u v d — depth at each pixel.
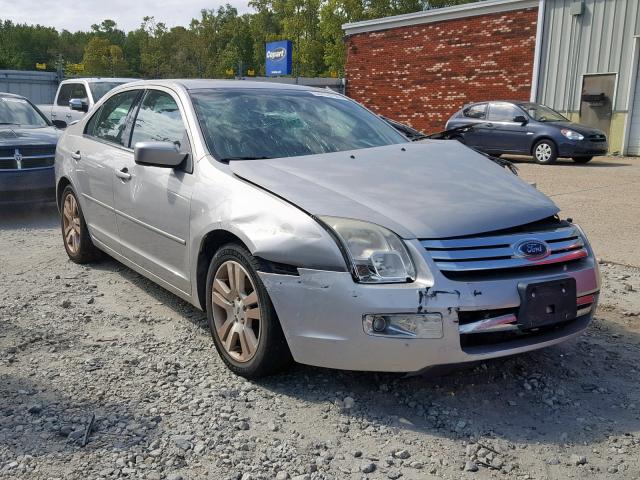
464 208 3.37
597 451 2.96
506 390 3.53
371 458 2.89
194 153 4.14
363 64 26.11
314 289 3.18
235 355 3.69
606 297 5.20
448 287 3.05
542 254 3.30
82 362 3.88
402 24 24.28
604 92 18.88
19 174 8.03
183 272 4.18
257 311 3.49
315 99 4.96
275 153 4.16
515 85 21.06
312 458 2.89
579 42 19.20
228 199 3.68
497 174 3.97
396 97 25.06
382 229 3.15
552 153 15.74
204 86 4.71
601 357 4.00
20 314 4.71
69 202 6.07
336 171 3.78
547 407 3.36
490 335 3.21
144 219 4.55
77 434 3.04
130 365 3.85
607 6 18.44
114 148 5.18
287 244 3.26
